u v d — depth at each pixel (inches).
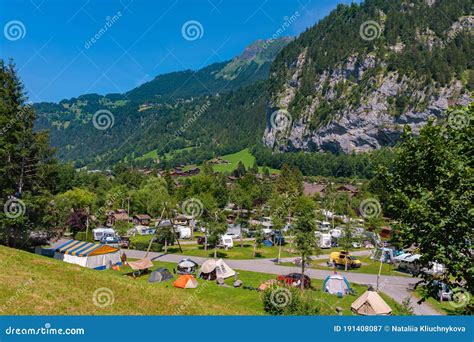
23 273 932.0
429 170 579.2
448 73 7682.1
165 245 2508.6
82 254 1859.0
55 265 1086.4
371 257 2348.7
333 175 7746.1
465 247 521.3
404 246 578.9
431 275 574.6
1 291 767.7
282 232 2866.6
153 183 4456.2
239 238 3184.1
